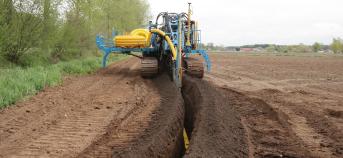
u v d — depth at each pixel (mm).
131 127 8734
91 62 24250
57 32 20750
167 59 17203
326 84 18344
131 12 40188
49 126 8773
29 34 18594
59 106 10836
